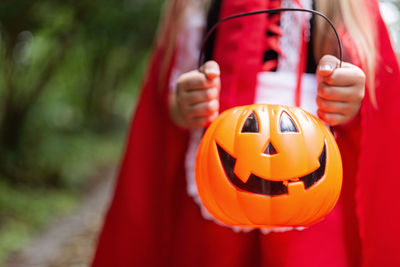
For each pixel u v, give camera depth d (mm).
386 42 1260
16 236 4621
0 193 5773
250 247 1241
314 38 1211
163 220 1479
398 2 2338
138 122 1496
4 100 7348
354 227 1258
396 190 1260
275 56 1213
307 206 989
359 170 1199
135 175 1491
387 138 1246
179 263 1317
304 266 1134
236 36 1240
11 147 7176
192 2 1358
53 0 4926
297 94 1188
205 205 1101
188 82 1128
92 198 7016
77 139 10477
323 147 1031
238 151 1003
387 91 1246
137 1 6449
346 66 1067
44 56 7535
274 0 1238
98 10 5379
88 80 12375
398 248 1277
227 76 1239
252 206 984
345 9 1194
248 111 1056
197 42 1341
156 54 1503
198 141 1312
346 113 1092
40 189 6625
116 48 10227
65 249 4398
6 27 5051
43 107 8727
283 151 976
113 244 1528
